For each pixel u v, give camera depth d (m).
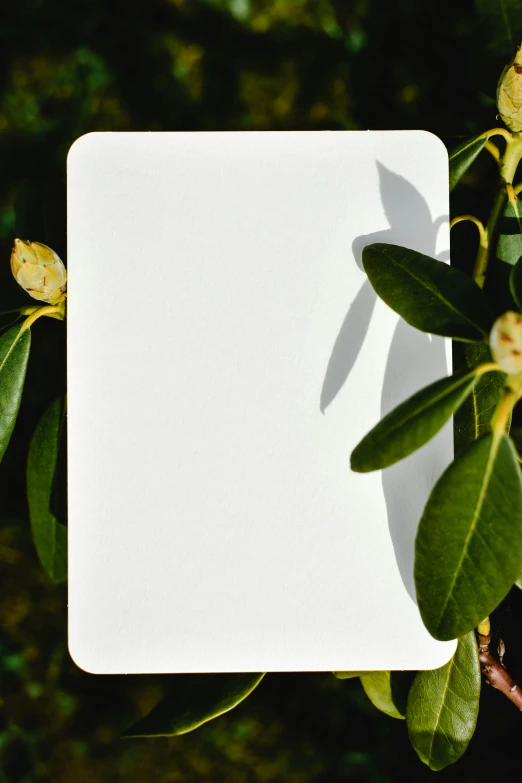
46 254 0.90
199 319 0.80
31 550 1.68
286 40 1.65
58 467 1.01
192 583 0.79
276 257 0.80
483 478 0.71
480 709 1.46
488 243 1.00
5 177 1.66
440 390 0.69
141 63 1.67
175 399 0.80
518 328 0.65
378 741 1.59
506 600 1.14
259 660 0.80
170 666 0.80
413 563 0.77
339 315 0.80
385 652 0.79
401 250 0.77
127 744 1.66
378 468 0.67
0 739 1.67
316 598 0.79
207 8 1.66
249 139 0.80
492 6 1.03
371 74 1.61
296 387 0.79
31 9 1.68
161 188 0.81
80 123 1.67
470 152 0.95
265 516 0.79
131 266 0.80
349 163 0.81
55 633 1.68
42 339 1.60
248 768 1.63
